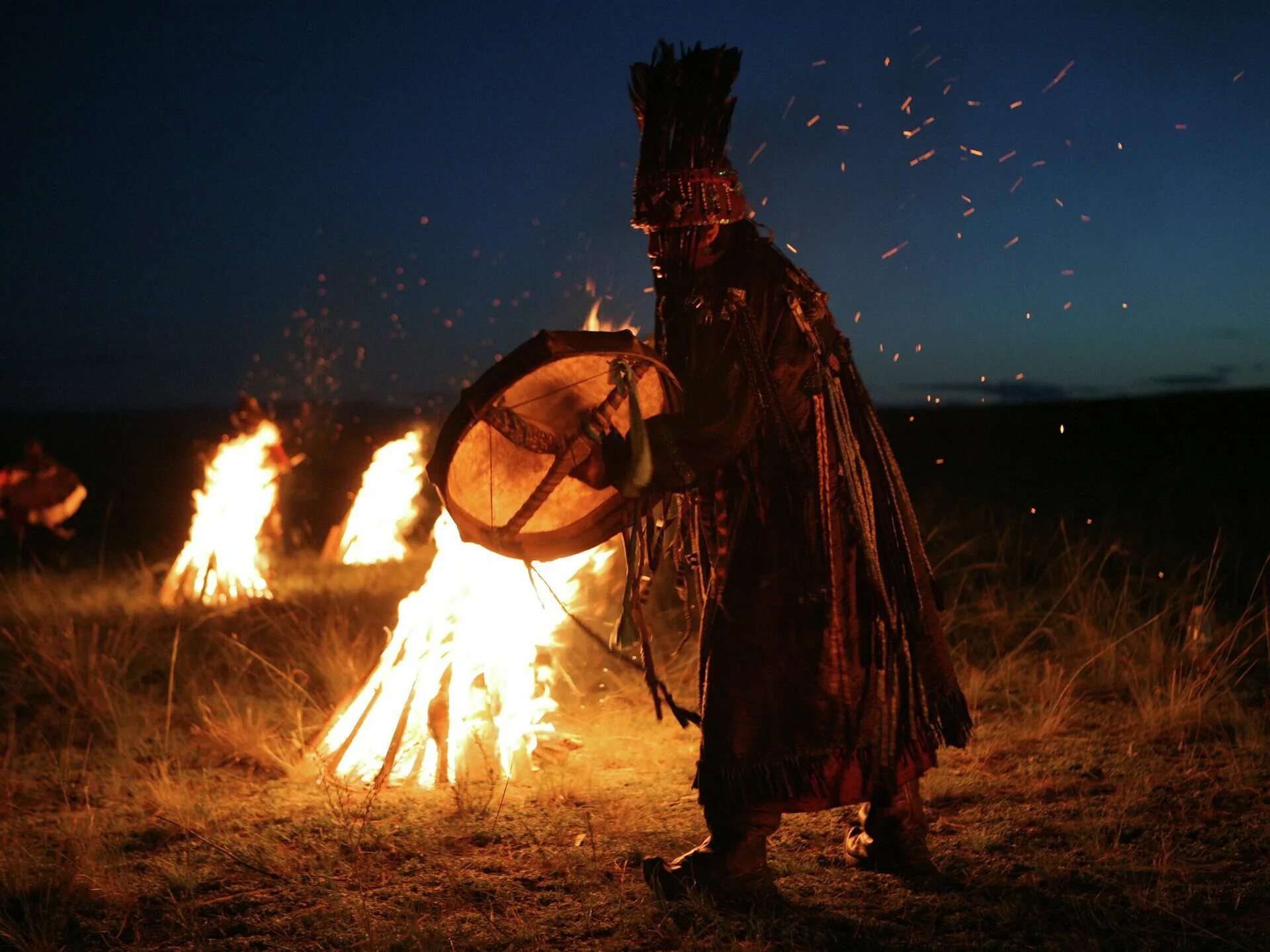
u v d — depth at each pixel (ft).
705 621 9.49
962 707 9.82
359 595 27.68
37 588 29.17
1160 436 70.59
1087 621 18.45
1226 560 23.62
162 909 9.84
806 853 10.64
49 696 17.97
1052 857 10.19
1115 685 16.07
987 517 31.48
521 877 10.36
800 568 9.18
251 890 10.21
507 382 8.50
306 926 9.41
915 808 9.99
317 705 16.88
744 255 9.34
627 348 8.66
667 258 9.43
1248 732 13.39
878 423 9.75
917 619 9.45
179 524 52.75
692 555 9.86
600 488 8.97
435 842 11.30
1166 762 12.80
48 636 20.65
